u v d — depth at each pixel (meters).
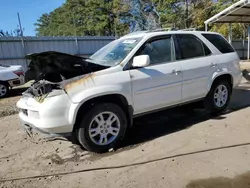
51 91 3.48
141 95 4.02
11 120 5.85
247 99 6.46
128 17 32.94
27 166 3.48
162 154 3.58
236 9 13.37
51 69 3.81
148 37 4.21
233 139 3.94
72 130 3.60
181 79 4.46
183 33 4.68
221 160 3.30
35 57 3.57
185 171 3.09
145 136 4.30
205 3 27.06
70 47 16.56
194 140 3.99
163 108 4.39
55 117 3.42
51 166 3.44
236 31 26.09
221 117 5.07
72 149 3.95
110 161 3.48
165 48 4.38
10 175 3.27
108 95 3.74
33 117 3.62
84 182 3.00
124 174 3.12
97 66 4.00
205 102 5.10
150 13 30.70
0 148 4.15
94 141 3.71
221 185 2.77
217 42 5.25
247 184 2.76
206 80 4.88
